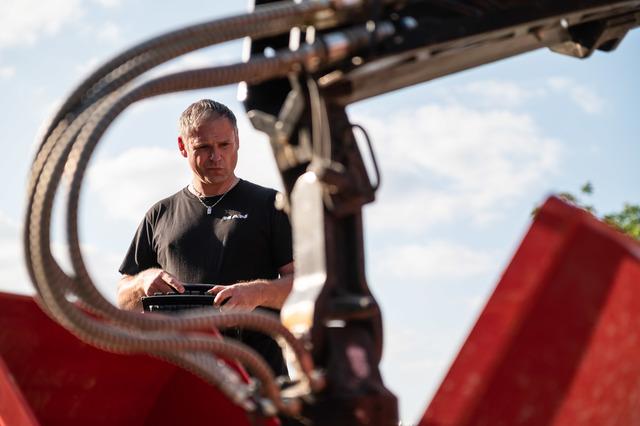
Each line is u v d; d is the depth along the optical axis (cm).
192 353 198
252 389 199
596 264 172
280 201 215
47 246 183
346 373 195
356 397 192
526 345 170
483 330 173
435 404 171
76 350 262
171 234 488
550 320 171
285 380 208
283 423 212
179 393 284
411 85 229
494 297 175
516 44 243
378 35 205
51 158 185
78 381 266
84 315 187
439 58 225
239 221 481
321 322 197
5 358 251
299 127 209
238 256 478
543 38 248
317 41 201
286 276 452
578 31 258
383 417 195
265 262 480
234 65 195
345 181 200
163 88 190
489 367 170
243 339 434
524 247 176
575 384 169
